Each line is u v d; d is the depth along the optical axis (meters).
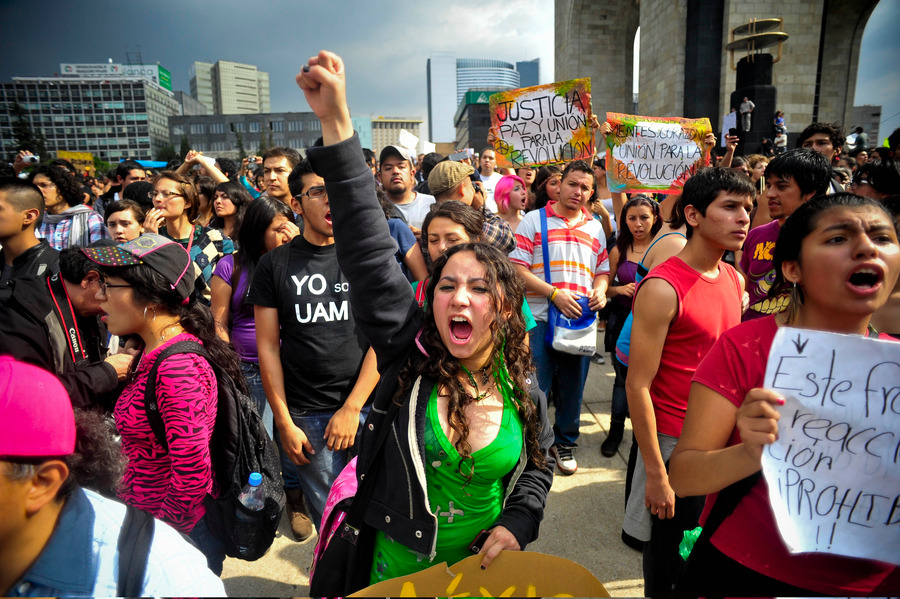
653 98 18.05
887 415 1.00
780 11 14.99
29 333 2.16
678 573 1.97
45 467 0.81
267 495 1.96
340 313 2.34
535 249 3.43
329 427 2.27
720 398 1.21
